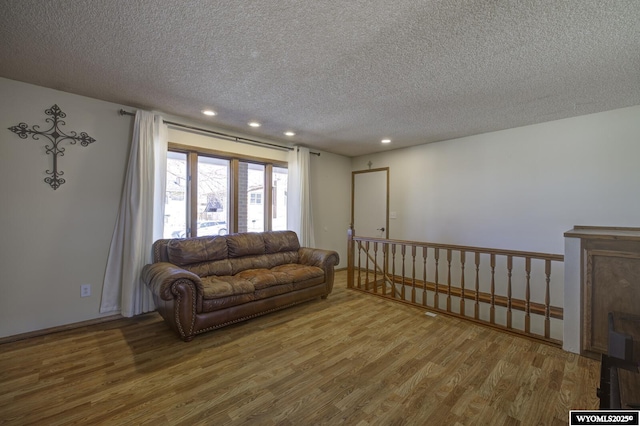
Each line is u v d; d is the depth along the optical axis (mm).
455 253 4520
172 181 3670
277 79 2543
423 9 1650
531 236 3801
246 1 1590
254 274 3357
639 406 1056
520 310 3682
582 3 1587
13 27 1816
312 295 3670
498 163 4090
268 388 1917
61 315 2828
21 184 2627
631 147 3119
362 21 1759
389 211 5449
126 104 3145
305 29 1842
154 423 1595
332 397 1831
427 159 4902
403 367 2184
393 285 3955
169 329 2846
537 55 2133
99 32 1875
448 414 1685
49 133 2752
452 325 2990
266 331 2826
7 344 2502
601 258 2252
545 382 1991
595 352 2279
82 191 2934
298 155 4910
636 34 1857
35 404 1734
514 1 1581
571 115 3412
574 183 3473
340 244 5926
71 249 2879
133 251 3080
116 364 2193
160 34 1900
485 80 2537
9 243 2578
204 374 2072
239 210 4352
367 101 3027
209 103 3109
